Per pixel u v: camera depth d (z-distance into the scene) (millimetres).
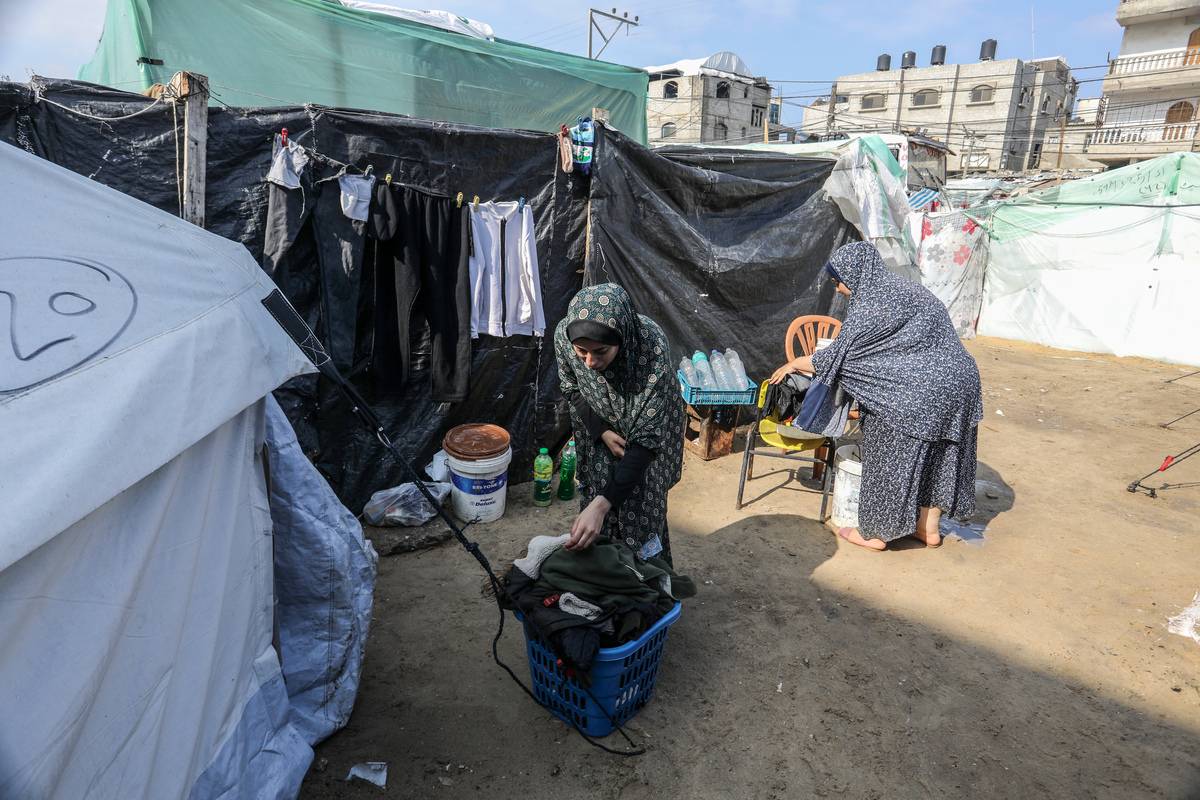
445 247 3951
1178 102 27422
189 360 1547
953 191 16281
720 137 40406
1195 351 9875
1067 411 7266
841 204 5793
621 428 2529
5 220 1468
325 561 2273
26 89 2877
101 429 1267
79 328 1380
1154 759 2479
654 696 2699
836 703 2709
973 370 3676
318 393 3729
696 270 5164
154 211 1878
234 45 5270
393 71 6000
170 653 1526
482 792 2232
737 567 3734
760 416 4547
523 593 2387
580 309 2191
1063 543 4156
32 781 1111
